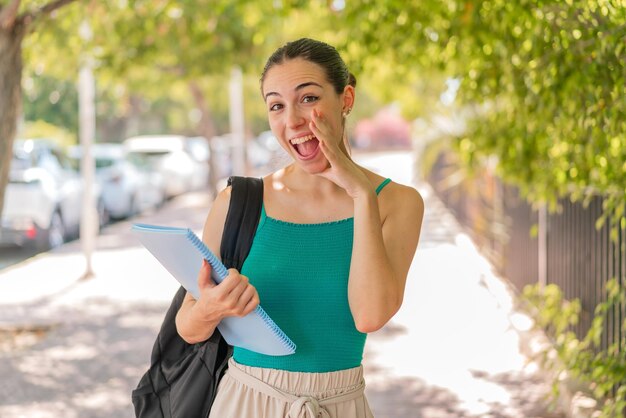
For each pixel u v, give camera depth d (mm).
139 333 9102
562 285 7770
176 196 27922
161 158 26484
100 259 14766
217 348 2656
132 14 11766
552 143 6516
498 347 8195
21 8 8859
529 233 9586
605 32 4484
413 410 6383
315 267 2533
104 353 8227
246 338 2508
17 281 12562
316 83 2490
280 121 2523
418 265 13148
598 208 6441
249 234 2590
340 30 8367
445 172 19984
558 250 7957
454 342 8438
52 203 14703
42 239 15438
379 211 2566
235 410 2566
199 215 22312
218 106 31734
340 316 2529
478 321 9305
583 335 6855
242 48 14141
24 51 10133
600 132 4961
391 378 7273
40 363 7875
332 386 2537
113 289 11891
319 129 2438
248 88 25578
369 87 14953
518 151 6949
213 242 2668
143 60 14062
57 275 13117
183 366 2721
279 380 2531
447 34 6879
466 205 16609
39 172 14602
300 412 2480
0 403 6676
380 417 6234
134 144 27250
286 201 2609
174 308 2754
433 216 19875
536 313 8703
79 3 10812
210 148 23234
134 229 2393
